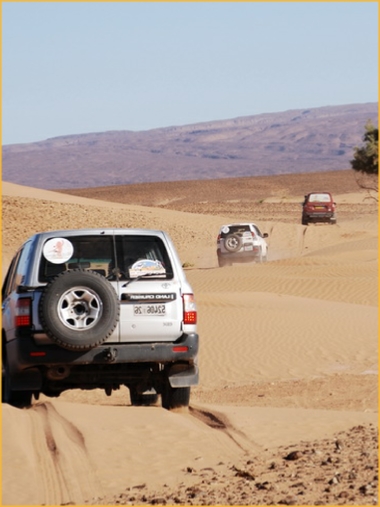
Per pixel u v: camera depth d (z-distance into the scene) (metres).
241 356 41.50
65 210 146.50
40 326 22.27
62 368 22.78
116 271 22.92
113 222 144.50
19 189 172.38
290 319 51.56
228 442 19.25
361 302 65.25
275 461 17.38
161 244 23.36
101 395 33.25
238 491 15.30
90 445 18.59
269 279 73.62
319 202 144.88
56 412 22.09
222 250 92.50
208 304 57.69
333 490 15.02
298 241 134.50
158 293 22.75
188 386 23.34
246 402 29.48
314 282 71.31
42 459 17.64
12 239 129.50
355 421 21.45
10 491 15.64
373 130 144.38
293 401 29.00
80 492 15.66
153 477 16.55
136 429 20.09
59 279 21.66
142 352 22.53
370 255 88.38
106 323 21.81
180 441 19.16
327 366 38.53
